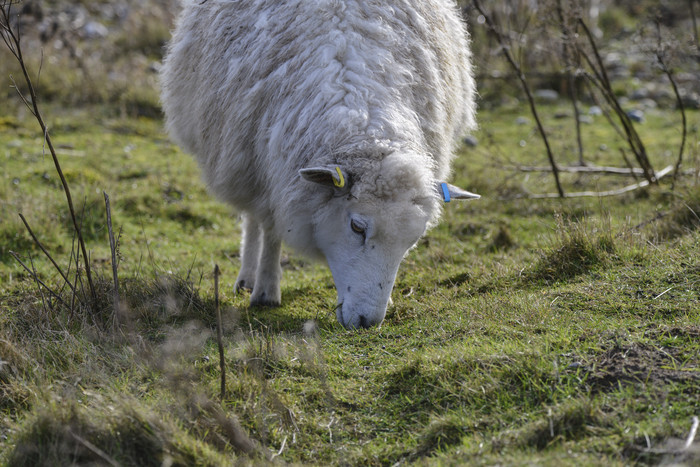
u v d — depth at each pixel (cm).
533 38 1401
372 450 448
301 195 596
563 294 632
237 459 429
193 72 714
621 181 1145
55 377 532
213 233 1030
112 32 1992
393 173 550
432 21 688
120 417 443
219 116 668
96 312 646
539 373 476
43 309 636
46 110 1497
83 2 2148
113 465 413
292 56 619
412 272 810
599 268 687
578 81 1705
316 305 728
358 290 582
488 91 1708
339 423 477
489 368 495
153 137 1427
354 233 574
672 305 578
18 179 1116
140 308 662
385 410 488
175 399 478
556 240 749
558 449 404
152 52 1878
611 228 747
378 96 594
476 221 998
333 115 575
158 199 1089
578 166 1192
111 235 599
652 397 439
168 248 945
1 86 1511
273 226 691
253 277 790
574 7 1018
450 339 562
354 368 543
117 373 535
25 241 893
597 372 471
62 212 989
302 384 516
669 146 1307
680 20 1997
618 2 2195
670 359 476
